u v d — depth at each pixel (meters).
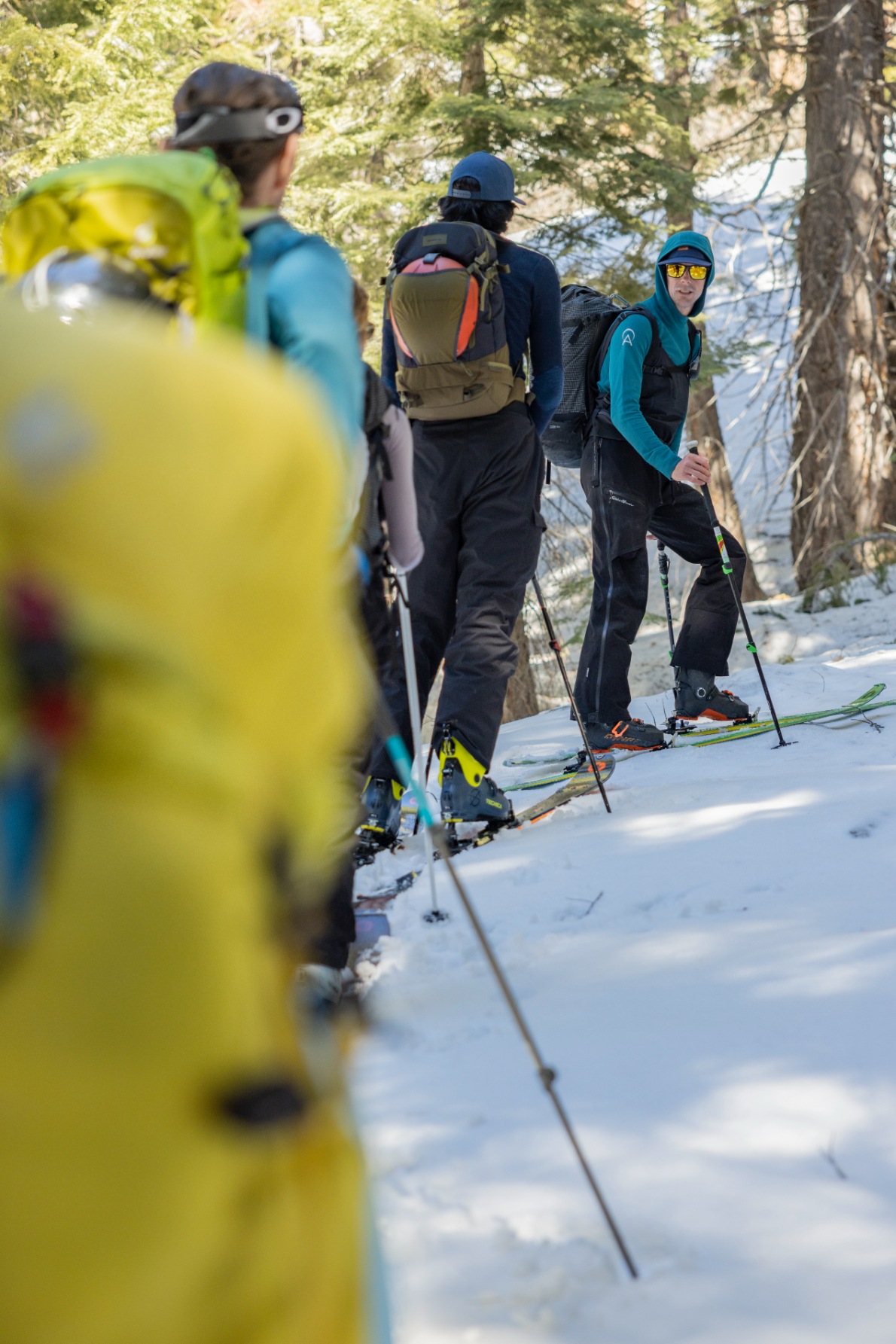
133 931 0.87
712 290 24.08
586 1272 2.08
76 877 0.86
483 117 15.48
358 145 15.95
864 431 17.25
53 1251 0.87
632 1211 2.27
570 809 5.86
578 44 16.55
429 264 5.43
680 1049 2.92
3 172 16.66
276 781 1.04
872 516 17.17
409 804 6.29
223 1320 0.93
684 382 7.10
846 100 17.25
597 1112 2.67
